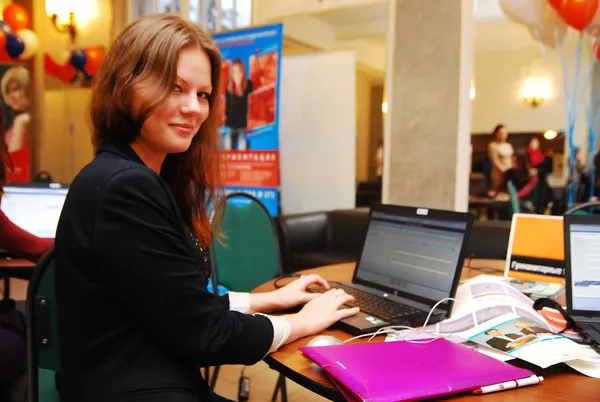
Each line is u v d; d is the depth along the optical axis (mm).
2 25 4531
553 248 1452
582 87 3736
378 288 1353
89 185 805
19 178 5398
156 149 955
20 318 1411
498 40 7688
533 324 992
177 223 861
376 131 9039
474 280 1311
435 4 3686
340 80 4328
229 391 2217
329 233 4211
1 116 1566
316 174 4523
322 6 4219
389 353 867
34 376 1068
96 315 809
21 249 1710
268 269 2047
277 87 4039
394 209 1408
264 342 911
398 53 3879
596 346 909
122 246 776
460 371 791
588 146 4441
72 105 5695
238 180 4293
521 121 7816
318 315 1055
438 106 3711
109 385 797
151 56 860
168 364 834
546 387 786
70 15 5484
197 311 822
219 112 1161
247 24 4699
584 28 2832
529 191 5703
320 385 800
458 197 3656
